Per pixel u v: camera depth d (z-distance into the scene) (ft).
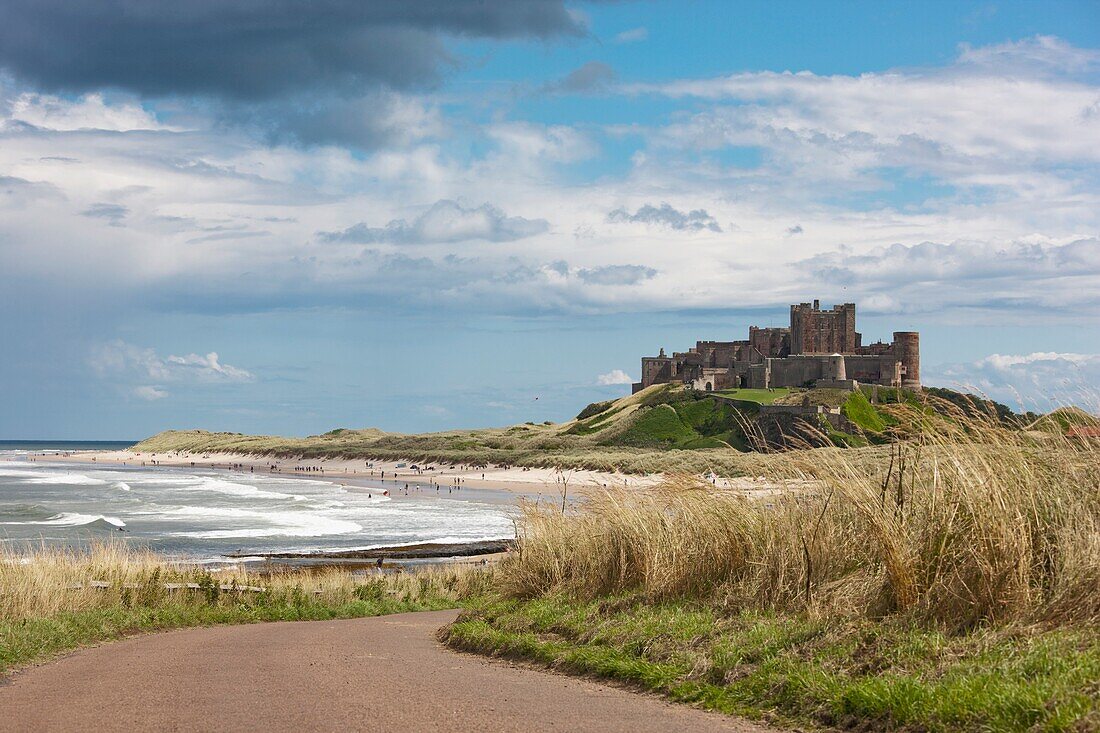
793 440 46.88
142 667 43.52
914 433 38.37
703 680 33.22
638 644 39.68
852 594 36.29
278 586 93.25
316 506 315.37
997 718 22.97
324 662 44.68
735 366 597.11
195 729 26.99
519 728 26.84
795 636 34.42
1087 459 35.40
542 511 69.36
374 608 93.25
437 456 593.42
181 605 78.48
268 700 32.30
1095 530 32.01
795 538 41.98
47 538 185.06
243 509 294.66
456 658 47.37
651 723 27.71
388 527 239.09
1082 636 27.76
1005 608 31.14
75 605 68.28
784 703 28.96
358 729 26.71
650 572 50.55
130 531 215.31
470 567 127.44
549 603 56.80
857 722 26.27
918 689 25.90
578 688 35.22
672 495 53.21
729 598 43.09
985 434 36.83
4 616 58.49
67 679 39.70
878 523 35.40
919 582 34.24
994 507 33.01
